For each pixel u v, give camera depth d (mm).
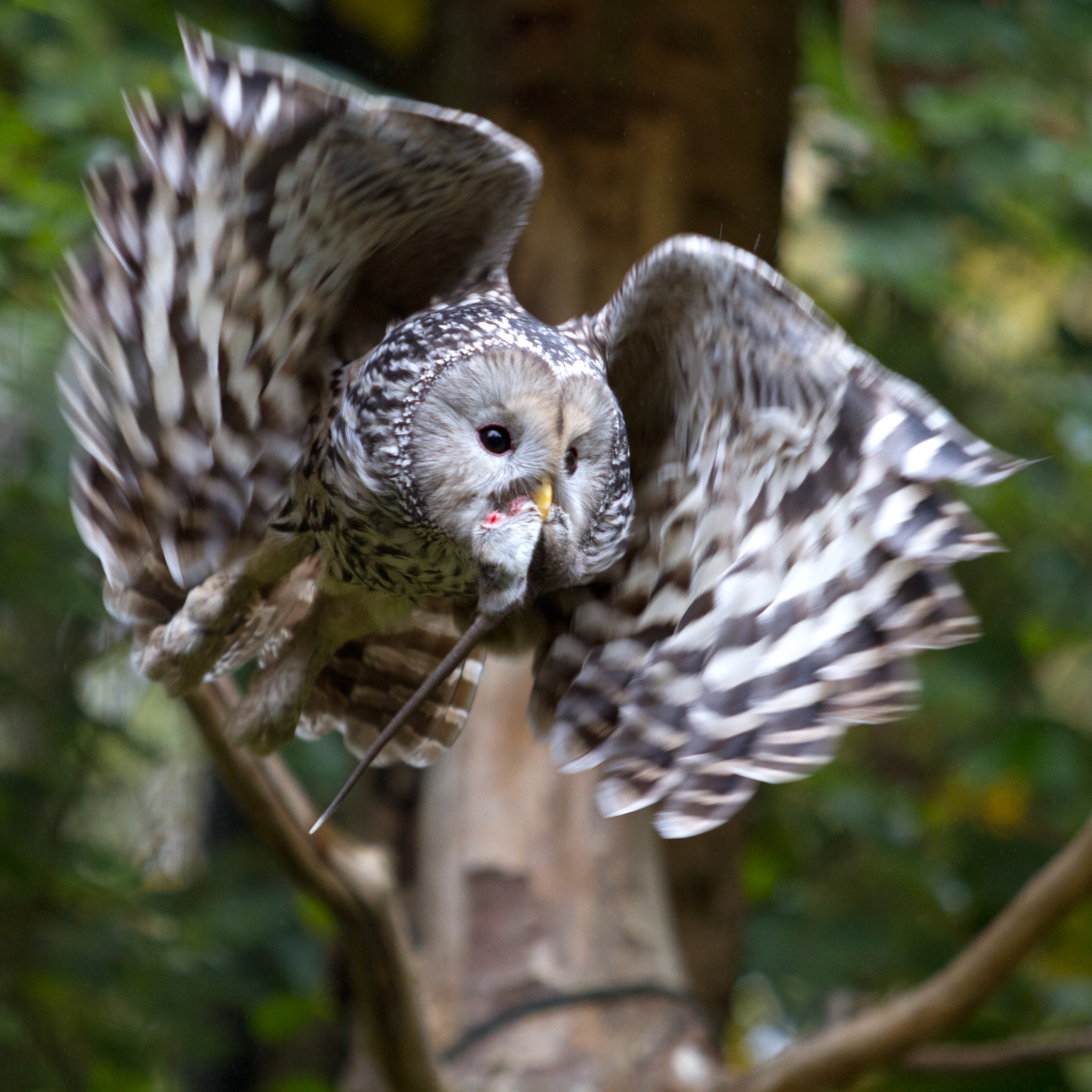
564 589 9727
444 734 9844
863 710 9625
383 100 9547
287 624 9781
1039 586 13359
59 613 10570
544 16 10336
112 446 9656
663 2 10336
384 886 10023
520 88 10336
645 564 9711
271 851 10000
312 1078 11164
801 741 9625
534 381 9594
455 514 9602
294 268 9633
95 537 9695
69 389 9656
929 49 12906
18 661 11398
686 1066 10211
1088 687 15367
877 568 9641
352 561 9680
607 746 9664
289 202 9594
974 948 10117
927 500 9625
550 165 10305
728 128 10344
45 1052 11328
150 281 9617
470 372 9602
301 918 12008
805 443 9648
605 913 10258
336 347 9688
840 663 9641
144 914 11711
